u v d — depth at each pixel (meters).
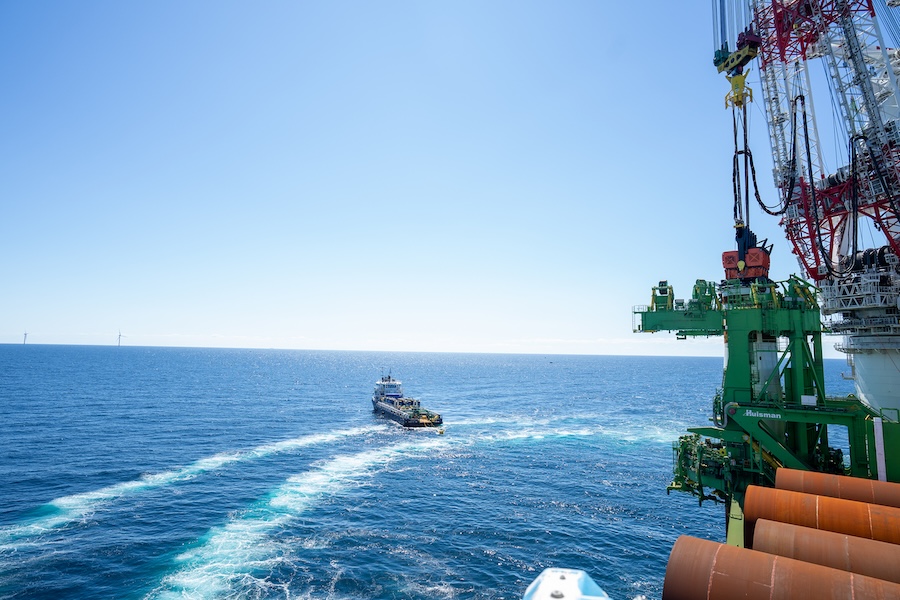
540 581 5.08
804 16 42.47
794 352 33.28
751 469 33.06
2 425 90.44
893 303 33.69
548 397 167.62
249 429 94.38
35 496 52.16
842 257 41.50
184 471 63.41
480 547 42.09
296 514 48.56
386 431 96.12
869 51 39.47
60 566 36.47
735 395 34.16
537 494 57.22
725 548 19.11
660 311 37.38
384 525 46.38
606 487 60.31
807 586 16.88
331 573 36.50
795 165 42.59
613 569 38.75
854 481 26.36
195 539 41.91
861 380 37.34
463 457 75.50
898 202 36.19
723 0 39.91
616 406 142.75
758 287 34.72
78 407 115.56
